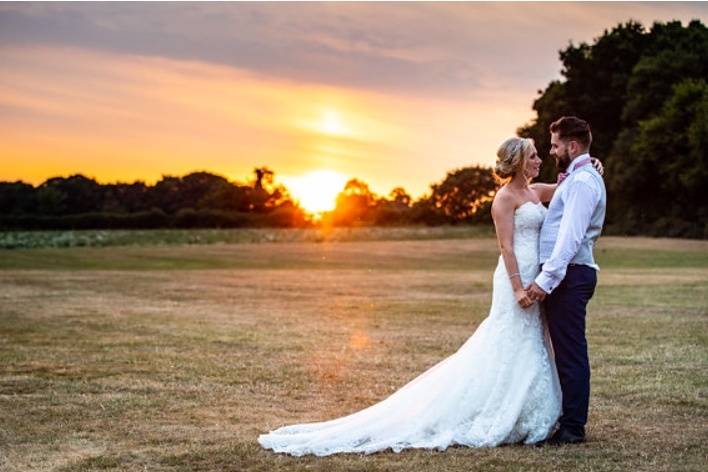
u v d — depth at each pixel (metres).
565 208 6.16
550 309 6.27
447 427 6.18
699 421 6.88
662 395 7.86
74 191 79.75
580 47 68.50
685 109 56.34
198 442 6.34
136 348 11.11
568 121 6.33
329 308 16.31
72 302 17.47
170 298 18.50
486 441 6.07
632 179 59.31
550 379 6.25
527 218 6.35
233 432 6.68
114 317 14.77
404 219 79.88
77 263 35.22
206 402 7.80
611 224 63.31
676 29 67.38
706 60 61.41
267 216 72.56
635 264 31.50
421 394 6.30
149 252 42.91
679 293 18.28
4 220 67.19
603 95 67.25
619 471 5.43
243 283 22.97
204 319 14.48
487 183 95.44
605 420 6.92
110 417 7.19
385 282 23.22
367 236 59.31
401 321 14.16
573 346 6.19
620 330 12.40
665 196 60.62
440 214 82.38
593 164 6.38
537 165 6.48
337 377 9.02
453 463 5.64
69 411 7.41
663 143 56.44
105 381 8.80
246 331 12.85
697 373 8.95
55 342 11.67
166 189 87.88
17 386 8.53
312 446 5.98
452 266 32.72
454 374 6.29
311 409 7.55
